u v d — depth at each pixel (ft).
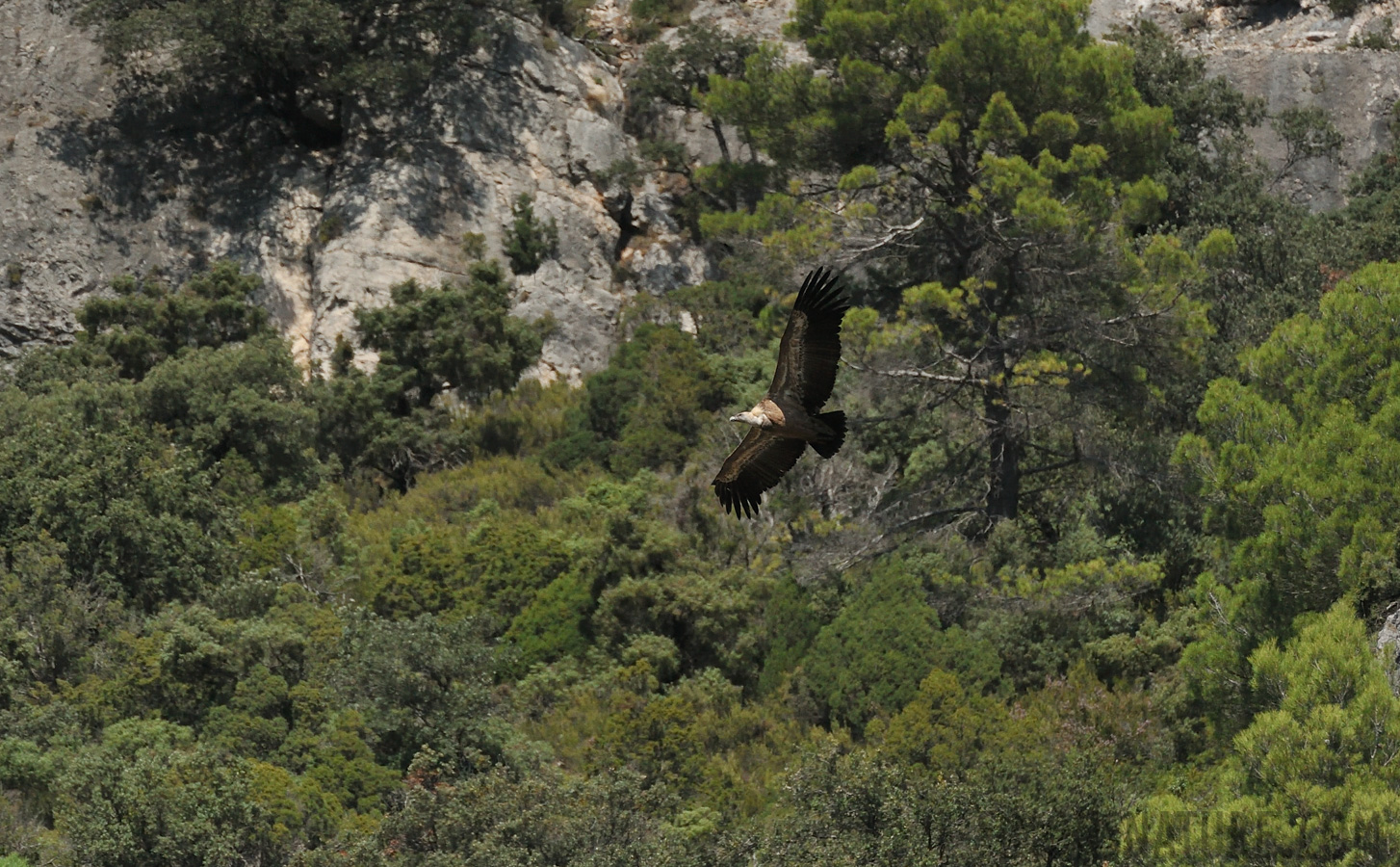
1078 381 282.77
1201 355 285.02
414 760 212.23
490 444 348.38
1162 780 214.48
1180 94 387.55
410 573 277.03
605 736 228.02
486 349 353.92
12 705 231.91
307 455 326.85
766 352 355.56
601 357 392.68
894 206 310.86
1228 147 376.27
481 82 429.38
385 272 390.83
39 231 388.37
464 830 195.21
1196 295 303.68
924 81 305.73
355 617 253.44
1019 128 282.77
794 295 295.28
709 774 222.69
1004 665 250.37
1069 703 233.55
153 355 347.56
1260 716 162.50
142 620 261.03
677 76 447.83
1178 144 369.50
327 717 227.61
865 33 306.96
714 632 259.80
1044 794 192.13
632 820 199.62
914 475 295.89
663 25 479.82
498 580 274.98
